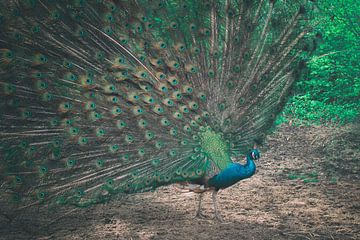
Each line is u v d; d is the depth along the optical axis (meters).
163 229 6.27
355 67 10.09
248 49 6.71
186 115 6.32
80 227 6.39
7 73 6.06
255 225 6.33
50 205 5.91
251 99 6.59
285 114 11.36
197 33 6.66
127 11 6.52
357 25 10.11
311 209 6.86
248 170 6.24
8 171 5.90
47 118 6.15
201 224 6.42
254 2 6.87
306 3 7.17
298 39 6.85
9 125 6.05
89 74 6.24
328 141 9.95
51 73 6.19
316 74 10.71
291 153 9.53
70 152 6.10
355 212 6.72
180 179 6.13
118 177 6.04
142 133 6.22
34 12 6.17
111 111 6.24
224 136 6.38
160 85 6.34
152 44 6.49
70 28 6.27
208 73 6.51
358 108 10.77
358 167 8.64
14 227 6.32
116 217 6.73
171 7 6.68
